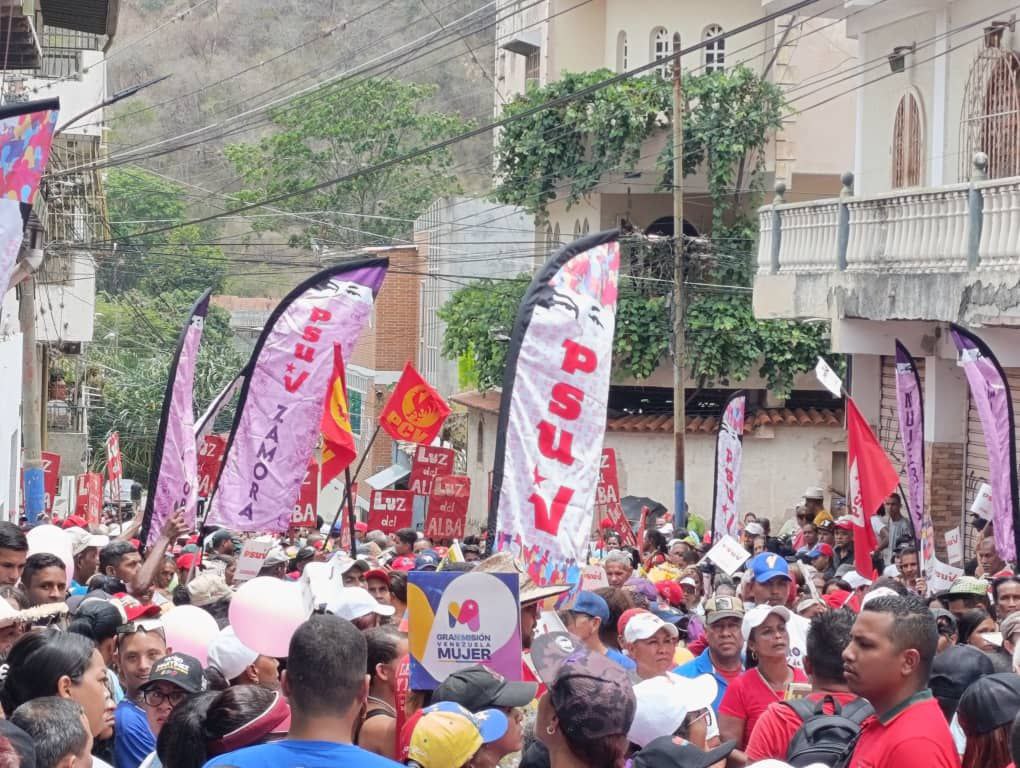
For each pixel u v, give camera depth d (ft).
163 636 25.31
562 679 16.49
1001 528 47.60
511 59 132.77
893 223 63.16
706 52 108.17
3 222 26.86
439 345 145.89
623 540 62.23
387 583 34.53
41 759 17.37
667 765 18.70
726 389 105.40
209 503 44.93
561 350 31.96
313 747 16.02
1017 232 54.85
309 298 45.50
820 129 104.22
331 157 177.27
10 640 24.23
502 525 31.30
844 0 71.61
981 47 64.69
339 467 44.83
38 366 100.22
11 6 52.85
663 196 106.63
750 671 25.94
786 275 71.82
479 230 141.90
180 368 41.57
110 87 223.10
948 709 23.22
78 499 79.92
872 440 45.14
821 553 59.98
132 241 165.37
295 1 228.84
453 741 18.01
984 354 47.91
